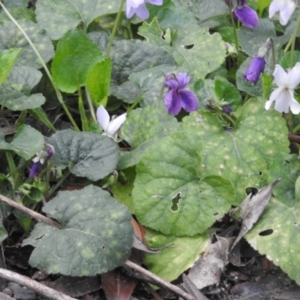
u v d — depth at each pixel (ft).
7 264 1.44
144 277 1.41
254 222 1.45
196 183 1.49
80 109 1.61
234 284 1.46
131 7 1.60
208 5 1.99
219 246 1.46
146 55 1.76
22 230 1.49
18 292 1.38
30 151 1.44
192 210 1.47
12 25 1.72
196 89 1.68
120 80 1.74
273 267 1.48
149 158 1.49
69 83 1.61
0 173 1.52
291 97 1.52
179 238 1.47
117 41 1.77
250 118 1.59
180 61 1.81
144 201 1.47
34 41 1.70
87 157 1.51
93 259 1.34
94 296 1.41
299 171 1.53
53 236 1.36
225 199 1.48
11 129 1.63
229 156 1.54
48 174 1.48
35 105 1.55
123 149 1.62
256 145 1.55
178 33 1.88
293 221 1.45
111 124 1.57
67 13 1.83
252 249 1.50
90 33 1.80
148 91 1.69
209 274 1.43
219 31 1.93
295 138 1.64
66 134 1.53
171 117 1.58
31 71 1.60
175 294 1.40
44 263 1.33
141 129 1.59
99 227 1.37
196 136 1.51
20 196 1.46
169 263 1.44
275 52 1.75
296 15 1.89
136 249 1.45
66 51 1.58
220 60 1.82
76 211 1.40
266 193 1.47
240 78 1.72
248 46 1.84
